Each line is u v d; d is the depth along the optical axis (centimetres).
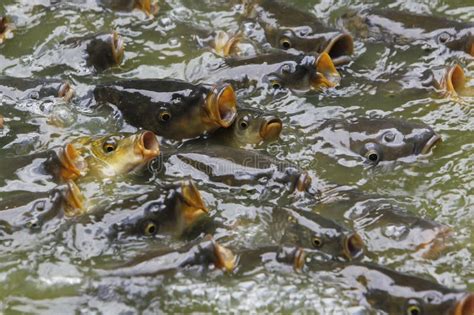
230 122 1493
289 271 1200
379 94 1644
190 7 1906
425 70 1662
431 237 1264
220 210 1348
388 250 1262
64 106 1581
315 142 1517
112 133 1505
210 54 1727
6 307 1177
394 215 1302
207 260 1195
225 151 1431
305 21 1769
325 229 1234
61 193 1302
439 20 1778
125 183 1398
